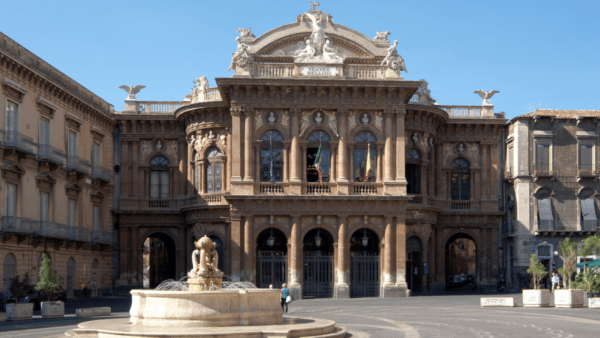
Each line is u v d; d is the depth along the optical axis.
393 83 54.22
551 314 37.09
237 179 53.75
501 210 65.75
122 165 65.00
